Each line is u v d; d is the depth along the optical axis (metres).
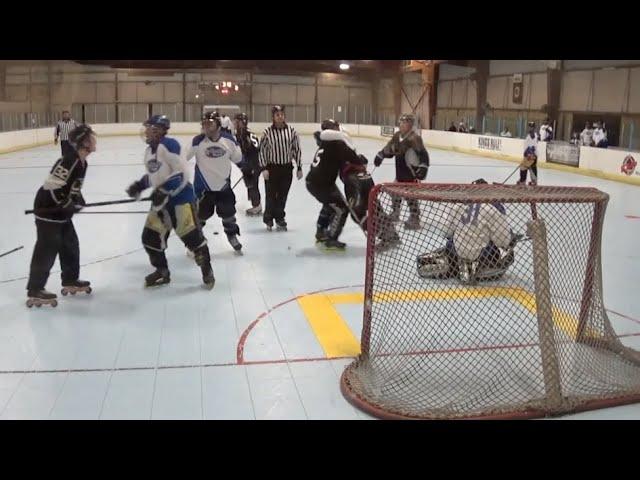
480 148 20.92
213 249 7.03
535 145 12.27
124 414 3.29
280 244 7.32
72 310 4.93
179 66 32.09
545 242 3.44
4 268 6.16
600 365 3.82
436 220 5.31
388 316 4.55
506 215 5.28
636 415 3.30
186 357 4.05
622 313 5.04
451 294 5.03
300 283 5.73
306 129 31.98
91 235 7.73
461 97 28.20
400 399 3.41
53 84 29.17
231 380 3.71
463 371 3.78
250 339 4.36
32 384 3.64
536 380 3.68
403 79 32.56
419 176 7.76
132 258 6.61
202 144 6.34
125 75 32.09
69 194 4.83
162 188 5.18
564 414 3.29
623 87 19.06
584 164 15.80
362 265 6.40
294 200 10.91
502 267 5.25
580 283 4.32
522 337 4.28
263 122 33.00
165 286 5.59
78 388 3.60
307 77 34.50
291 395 3.53
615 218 9.60
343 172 6.82
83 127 4.79
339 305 5.12
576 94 21.16
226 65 32.50
